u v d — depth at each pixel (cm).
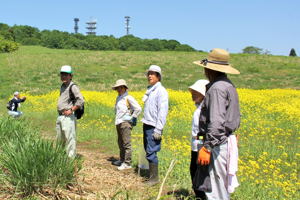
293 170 651
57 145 449
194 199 423
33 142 468
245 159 736
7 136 564
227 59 341
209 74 345
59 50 6650
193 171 437
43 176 404
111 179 496
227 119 324
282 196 489
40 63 4228
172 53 6056
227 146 327
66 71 575
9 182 405
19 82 2848
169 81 3244
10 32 10050
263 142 861
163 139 847
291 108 1362
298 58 5522
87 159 651
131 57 5150
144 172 577
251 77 3616
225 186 332
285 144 857
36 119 1210
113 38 12656
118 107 612
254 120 1155
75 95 578
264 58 5388
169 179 530
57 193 402
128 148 602
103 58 4959
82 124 1083
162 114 503
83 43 11706
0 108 1539
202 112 342
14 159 408
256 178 572
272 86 2973
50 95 1811
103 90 2580
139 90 2605
